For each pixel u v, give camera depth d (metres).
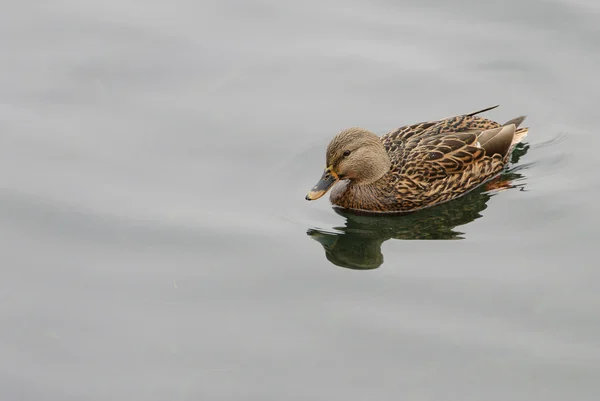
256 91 19.50
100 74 19.83
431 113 18.81
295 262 14.92
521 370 12.38
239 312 13.76
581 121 18.42
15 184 16.62
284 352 12.93
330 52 20.61
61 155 17.45
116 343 13.15
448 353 12.77
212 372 12.59
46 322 13.55
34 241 15.30
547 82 19.48
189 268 14.70
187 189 16.69
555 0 21.88
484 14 21.72
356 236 15.85
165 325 13.48
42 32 21.14
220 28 21.44
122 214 15.94
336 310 13.76
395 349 12.91
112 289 14.22
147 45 20.73
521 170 17.31
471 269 14.53
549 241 15.09
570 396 11.90
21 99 19.03
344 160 16.28
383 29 21.39
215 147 17.89
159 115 18.70
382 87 19.50
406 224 16.34
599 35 20.66
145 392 12.27
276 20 21.80
